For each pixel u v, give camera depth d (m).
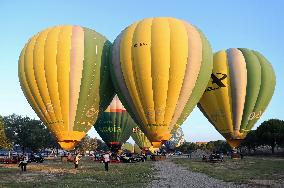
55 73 30.92
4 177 26.73
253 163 46.66
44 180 24.19
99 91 32.47
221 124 39.12
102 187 19.89
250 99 38.41
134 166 40.19
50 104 31.17
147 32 30.23
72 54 31.17
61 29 32.59
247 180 23.36
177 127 30.77
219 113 38.84
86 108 31.81
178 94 29.75
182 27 30.91
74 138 31.48
